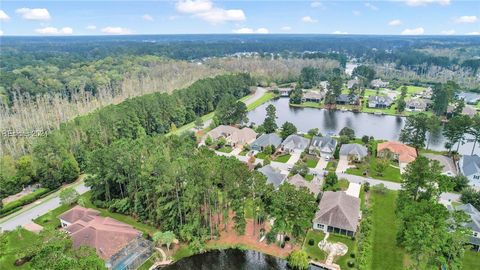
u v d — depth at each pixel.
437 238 40.53
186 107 131.25
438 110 137.38
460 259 46.62
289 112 149.50
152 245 53.00
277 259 51.62
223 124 122.50
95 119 94.25
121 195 66.06
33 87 151.62
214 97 151.75
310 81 198.88
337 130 120.62
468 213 56.56
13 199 69.56
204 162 53.47
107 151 64.12
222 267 50.41
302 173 78.50
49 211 65.44
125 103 107.94
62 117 118.38
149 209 59.59
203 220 57.78
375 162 88.00
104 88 159.00
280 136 104.25
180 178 53.34
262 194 53.94
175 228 56.12
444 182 58.38
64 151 77.12
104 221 55.84
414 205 49.50
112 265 47.56
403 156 86.19
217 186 53.50
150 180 56.88
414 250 44.00
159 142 78.62
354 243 54.03
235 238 56.28
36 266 36.78
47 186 73.12
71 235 50.69
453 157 91.88
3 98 131.88
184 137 96.12
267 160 84.50
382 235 55.75
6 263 49.62
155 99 115.75
